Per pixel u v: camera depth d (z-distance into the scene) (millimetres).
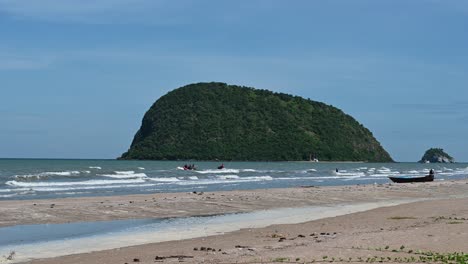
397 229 19469
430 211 26297
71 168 81438
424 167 159375
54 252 15891
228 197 33094
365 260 13367
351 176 84438
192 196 33500
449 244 15508
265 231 20016
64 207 26156
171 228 21094
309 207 29766
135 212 25547
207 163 142000
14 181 49438
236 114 183375
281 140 178375
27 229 20516
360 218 24047
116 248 16531
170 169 87500
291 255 14125
